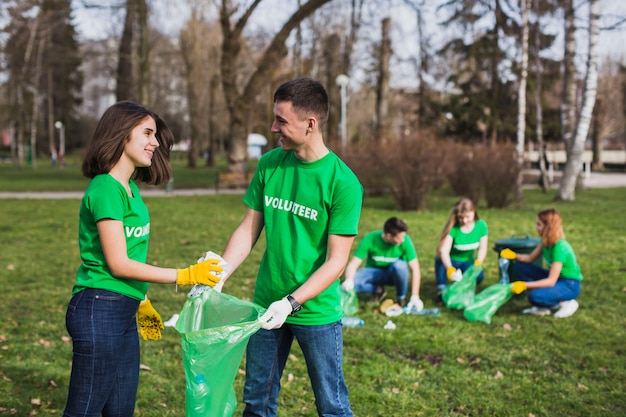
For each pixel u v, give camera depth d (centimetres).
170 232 1130
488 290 562
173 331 515
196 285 264
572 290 563
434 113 2988
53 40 3700
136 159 259
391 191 1468
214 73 3822
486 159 1540
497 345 489
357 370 436
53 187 2322
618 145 6050
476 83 2972
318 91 259
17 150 4025
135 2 2205
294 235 271
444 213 1381
